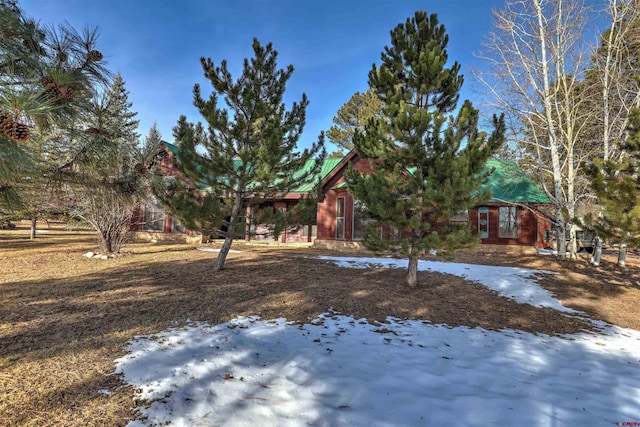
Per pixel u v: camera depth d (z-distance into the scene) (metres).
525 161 15.22
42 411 2.60
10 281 7.29
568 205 12.73
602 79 12.98
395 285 7.99
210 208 7.70
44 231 25.44
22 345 3.83
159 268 9.19
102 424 2.47
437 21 7.99
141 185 3.47
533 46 13.90
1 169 1.97
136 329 4.52
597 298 8.02
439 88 7.96
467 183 5.98
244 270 9.12
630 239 6.62
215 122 7.81
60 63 2.36
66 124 2.51
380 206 6.70
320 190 9.06
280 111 8.92
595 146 14.46
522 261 12.70
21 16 2.21
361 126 26.11
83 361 3.48
